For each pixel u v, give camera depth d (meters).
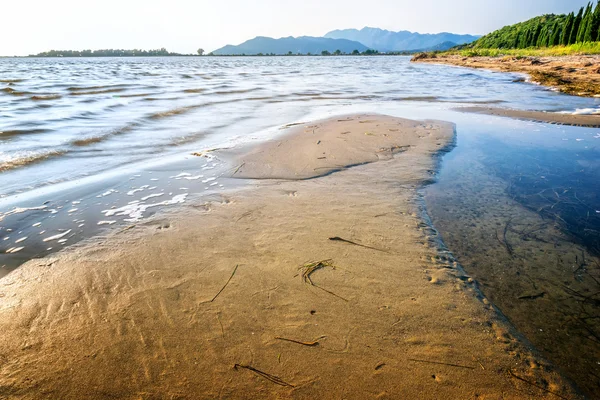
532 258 2.74
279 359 1.80
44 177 4.46
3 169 4.70
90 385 1.67
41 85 15.95
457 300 2.24
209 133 6.95
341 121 7.68
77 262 2.60
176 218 3.31
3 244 2.87
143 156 5.41
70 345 1.87
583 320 2.11
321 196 3.83
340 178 4.41
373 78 23.09
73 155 5.40
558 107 10.07
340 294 2.27
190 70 36.00
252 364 1.77
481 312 2.15
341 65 52.44
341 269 2.52
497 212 3.53
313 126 7.18
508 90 14.78
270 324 2.02
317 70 35.84
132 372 1.73
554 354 1.88
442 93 14.03
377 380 1.70
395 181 4.34
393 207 3.58
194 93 13.51
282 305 2.17
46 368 1.75
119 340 1.91
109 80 19.97
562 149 5.85
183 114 8.98
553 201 3.80
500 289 2.38
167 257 2.66
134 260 2.62
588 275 2.54
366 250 2.77
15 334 1.94
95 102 10.59
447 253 2.79
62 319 2.05
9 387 1.65
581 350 1.90
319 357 1.81
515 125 7.73
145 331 1.96
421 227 3.18
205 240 2.90
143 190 4.04
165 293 2.26
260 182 4.27
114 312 2.10
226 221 3.24
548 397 1.64
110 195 3.89
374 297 2.25
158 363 1.78
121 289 2.30
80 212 3.46
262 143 5.97
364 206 3.59
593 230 3.17
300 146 5.74
